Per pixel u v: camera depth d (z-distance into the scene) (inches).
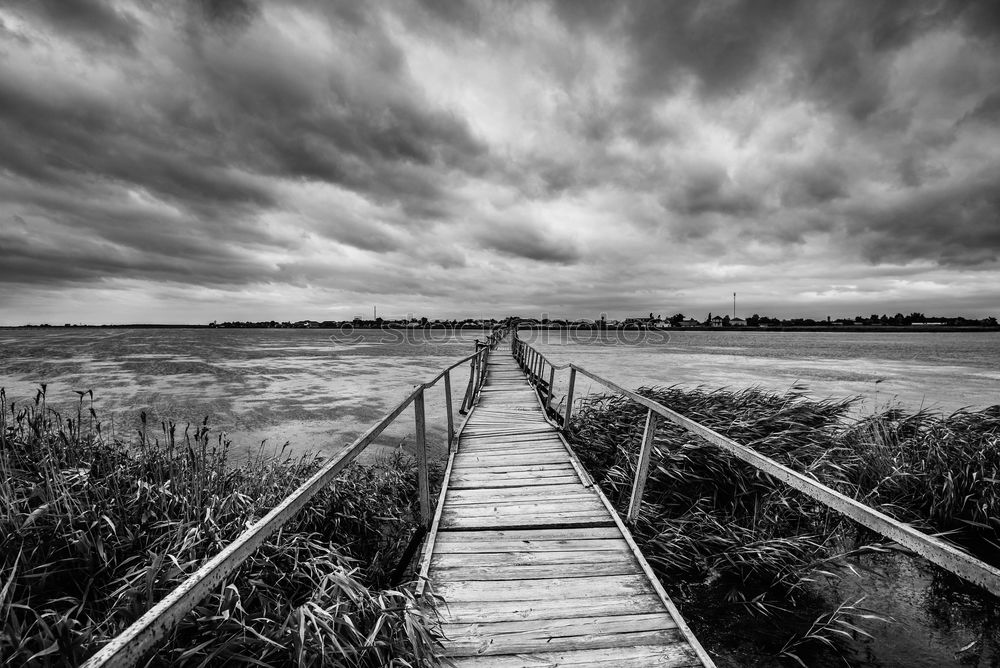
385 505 217.3
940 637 130.0
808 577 158.4
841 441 264.4
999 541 181.6
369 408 509.4
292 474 212.1
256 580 104.5
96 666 39.7
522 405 407.8
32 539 103.2
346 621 85.6
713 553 171.8
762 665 120.3
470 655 100.3
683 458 216.4
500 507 183.2
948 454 219.8
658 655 100.3
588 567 137.6
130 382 720.3
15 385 669.3
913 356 1791.3
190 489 146.6
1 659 70.0
